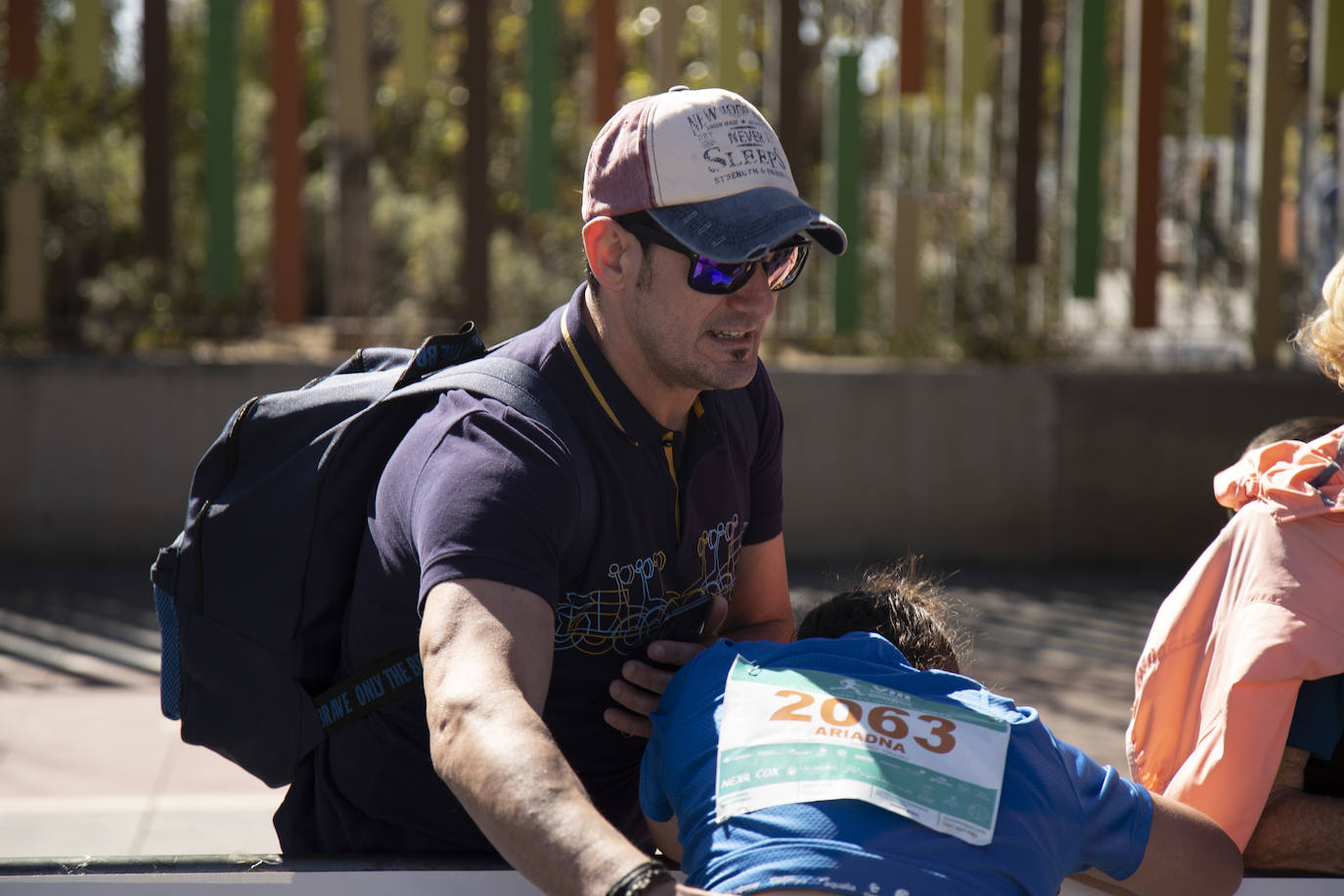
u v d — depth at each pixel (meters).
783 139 7.60
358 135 7.68
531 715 1.58
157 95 7.45
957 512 7.79
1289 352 8.02
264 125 10.80
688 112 1.84
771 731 1.73
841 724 1.71
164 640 2.18
